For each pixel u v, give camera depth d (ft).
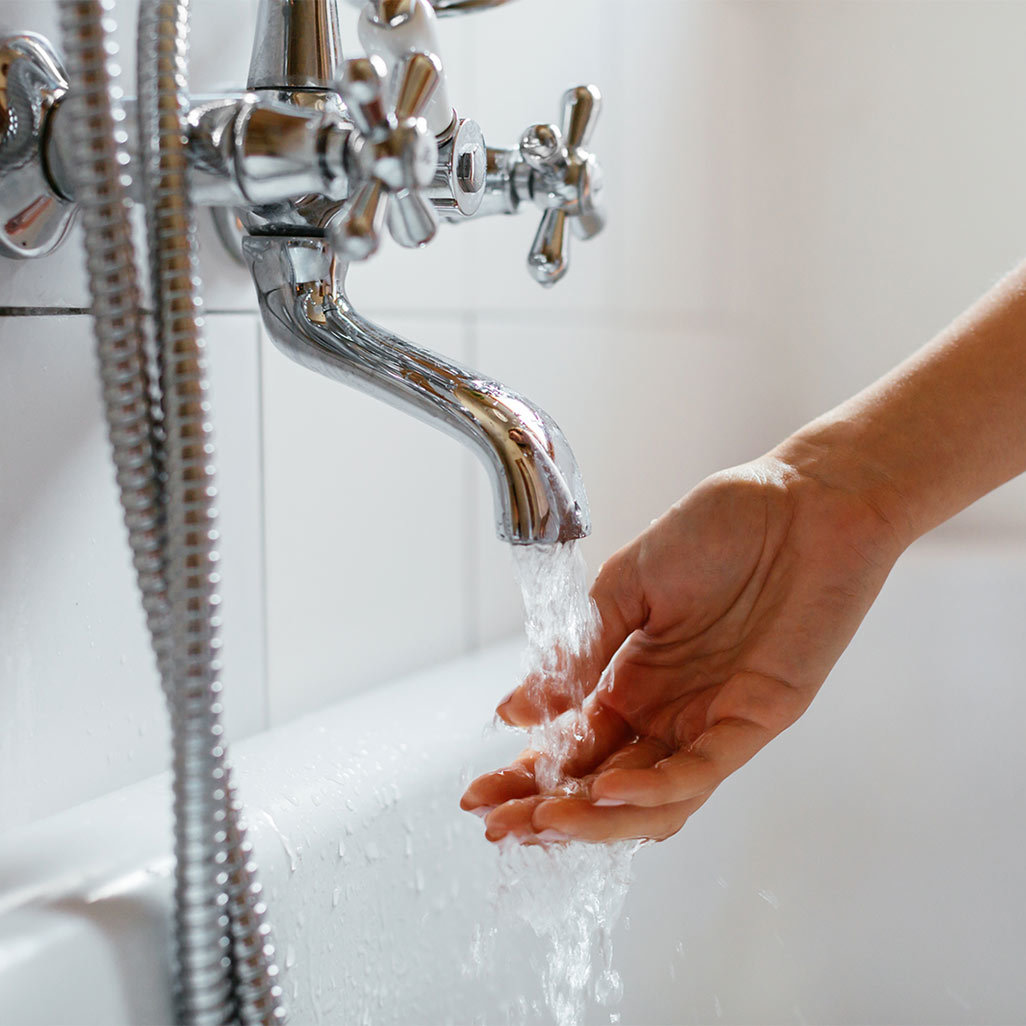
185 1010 1.27
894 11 4.21
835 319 4.31
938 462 1.84
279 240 1.43
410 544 2.56
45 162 1.46
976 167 4.20
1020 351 1.92
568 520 1.31
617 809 1.36
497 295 2.79
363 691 2.43
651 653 1.76
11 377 1.57
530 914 1.63
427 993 1.87
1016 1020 2.73
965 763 3.00
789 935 2.70
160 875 1.36
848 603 1.67
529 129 1.64
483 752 2.08
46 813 1.65
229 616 2.06
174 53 1.23
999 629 3.09
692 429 3.75
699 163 3.70
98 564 1.73
